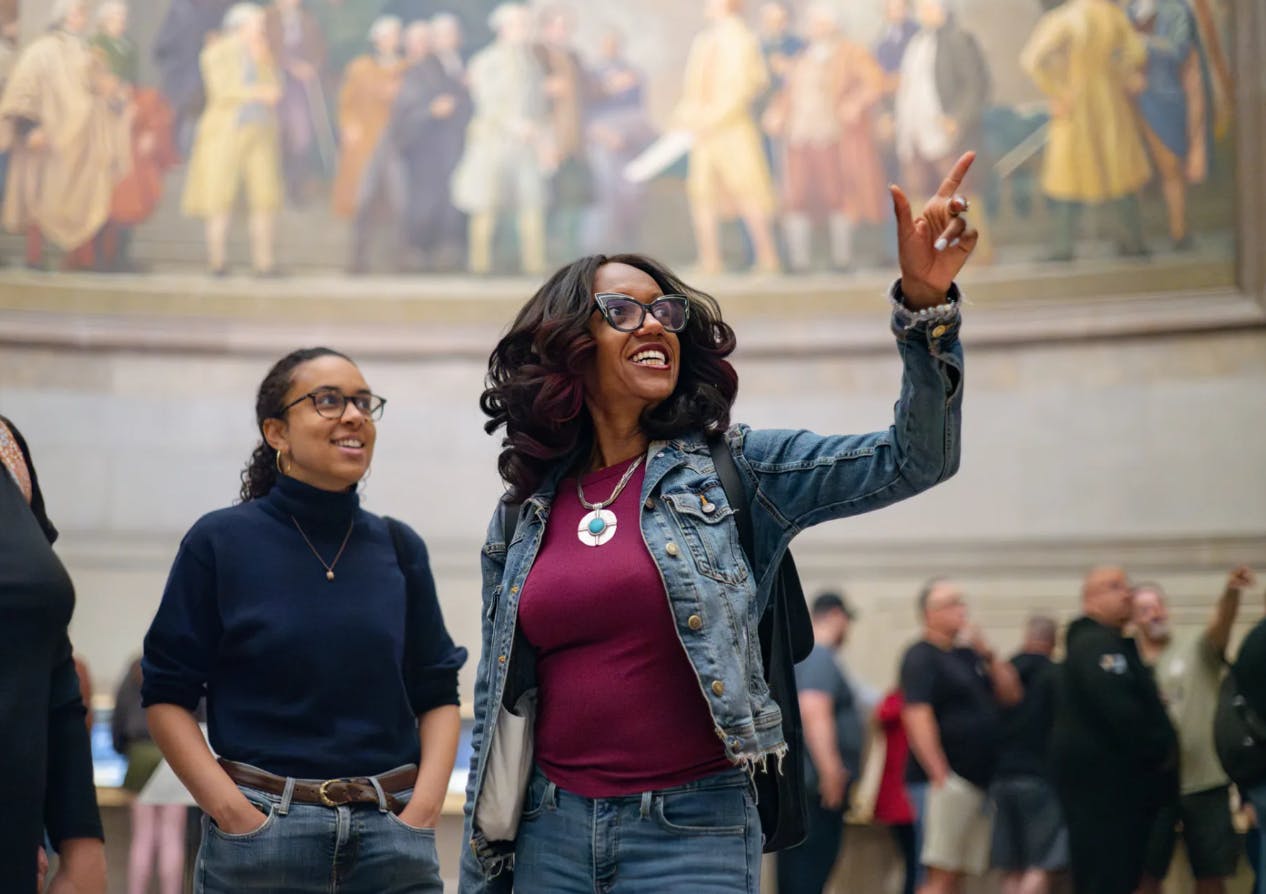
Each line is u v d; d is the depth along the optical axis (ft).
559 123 40.22
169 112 38.65
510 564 8.15
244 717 9.83
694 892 7.36
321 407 10.39
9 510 8.14
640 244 39.70
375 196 39.58
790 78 39.19
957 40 37.55
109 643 35.58
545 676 7.95
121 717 18.19
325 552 10.30
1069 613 33.94
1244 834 18.89
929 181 37.68
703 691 7.36
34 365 36.45
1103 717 18.47
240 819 9.45
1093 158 35.47
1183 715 19.22
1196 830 18.75
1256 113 32.99
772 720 7.59
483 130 40.09
